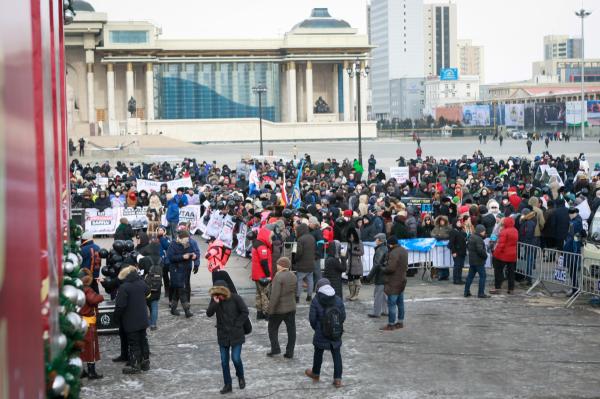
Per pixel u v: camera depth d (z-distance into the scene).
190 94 146.75
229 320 14.34
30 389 4.21
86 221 36.47
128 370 15.49
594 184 36.53
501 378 14.99
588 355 16.48
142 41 140.75
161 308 21.39
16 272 3.86
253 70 148.75
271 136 142.75
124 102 146.38
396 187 37.31
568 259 21.36
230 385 14.39
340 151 105.19
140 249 20.36
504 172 47.84
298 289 21.98
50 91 7.38
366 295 22.95
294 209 28.25
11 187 3.83
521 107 174.75
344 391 14.40
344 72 149.88
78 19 138.38
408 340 17.77
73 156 92.81
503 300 21.91
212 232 33.91
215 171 55.16
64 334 7.50
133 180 45.66
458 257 24.34
